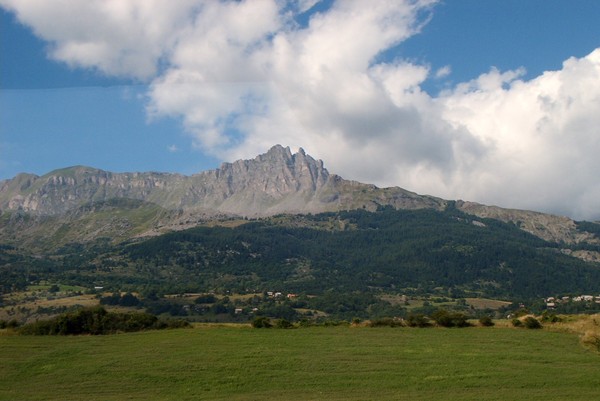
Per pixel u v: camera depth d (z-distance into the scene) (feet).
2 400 105.91
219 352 145.18
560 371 122.83
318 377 120.57
